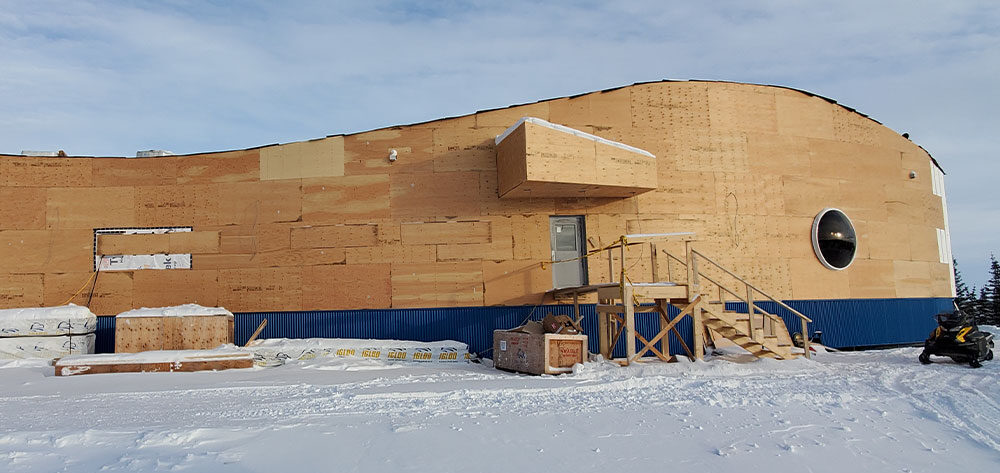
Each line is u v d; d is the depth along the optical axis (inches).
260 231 663.1
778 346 566.9
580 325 616.4
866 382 439.8
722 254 698.2
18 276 654.5
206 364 536.4
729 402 359.9
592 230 674.2
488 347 648.4
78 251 661.3
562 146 589.0
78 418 307.0
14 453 234.5
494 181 667.4
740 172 716.7
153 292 657.6
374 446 254.5
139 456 233.3
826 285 733.9
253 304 653.9
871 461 250.4
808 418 319.9
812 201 741.9
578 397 377.1
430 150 669.3
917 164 837.2
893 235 791.1
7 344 594.2
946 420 319.3
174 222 666.8
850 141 774.5
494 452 248.8
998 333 956.6
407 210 661.9
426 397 377.1
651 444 265.0
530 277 660.7
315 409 335.6
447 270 655.8
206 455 236.5
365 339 634.8
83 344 611.5
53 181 667.4
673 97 707.4
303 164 668.7
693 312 558.3
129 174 673.0
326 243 659.4
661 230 686.5
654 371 498.0
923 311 802.2
